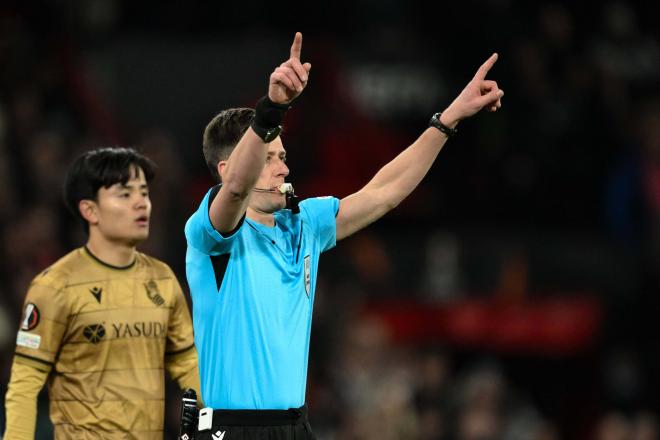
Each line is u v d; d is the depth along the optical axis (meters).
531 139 46.78
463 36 49.25
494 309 41.53
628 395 43.19
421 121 51.69
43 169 40.19
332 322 38.34
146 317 19.23
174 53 52.06
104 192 19.22
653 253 44.69
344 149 48.09
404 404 35.69
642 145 46.94
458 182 47.78
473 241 45.97
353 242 44.59
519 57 47.91
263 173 15.43
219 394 15.00
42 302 18.84
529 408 40.84
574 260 45.12
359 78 52.19
